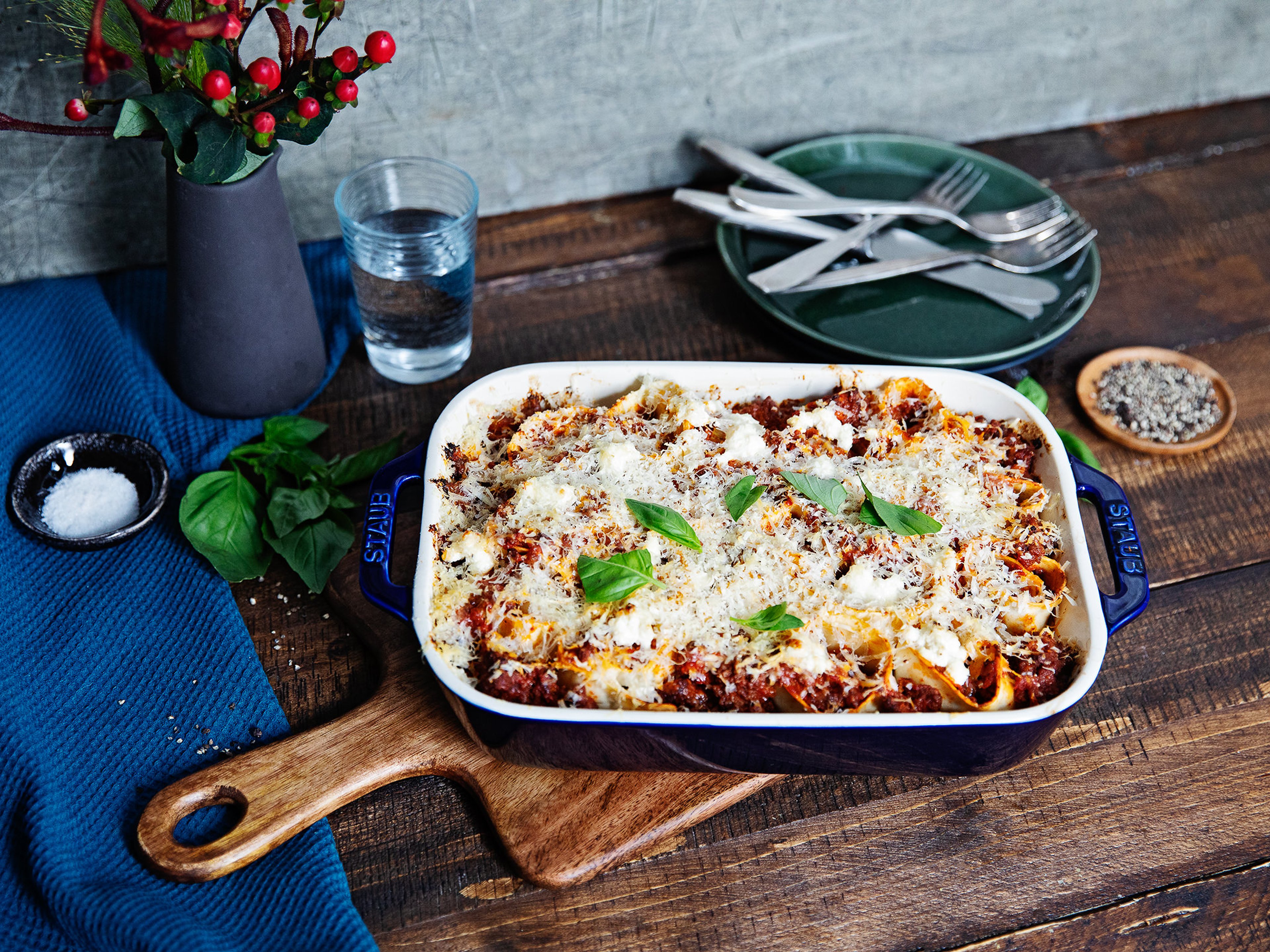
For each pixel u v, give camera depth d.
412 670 0.77
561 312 0.96
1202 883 0.73
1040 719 0.67
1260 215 1.05
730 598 0.72
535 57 0.94
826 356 0.89
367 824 0.73
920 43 1.02
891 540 0.74
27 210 0.90
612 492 0.75
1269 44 1.11
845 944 0.71
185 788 0.71
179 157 0.73
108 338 0.88
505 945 0.70
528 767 0.74
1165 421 0.90
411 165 0.89
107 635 0.77
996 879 0.73
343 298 0.94
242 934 0.69
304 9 0.76
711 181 1.05
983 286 0.94
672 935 0.71
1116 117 1.13
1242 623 0.82
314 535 0.79
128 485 0.82
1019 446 0.79
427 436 0.88
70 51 0.83
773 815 0.74
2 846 0.70
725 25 0.96
